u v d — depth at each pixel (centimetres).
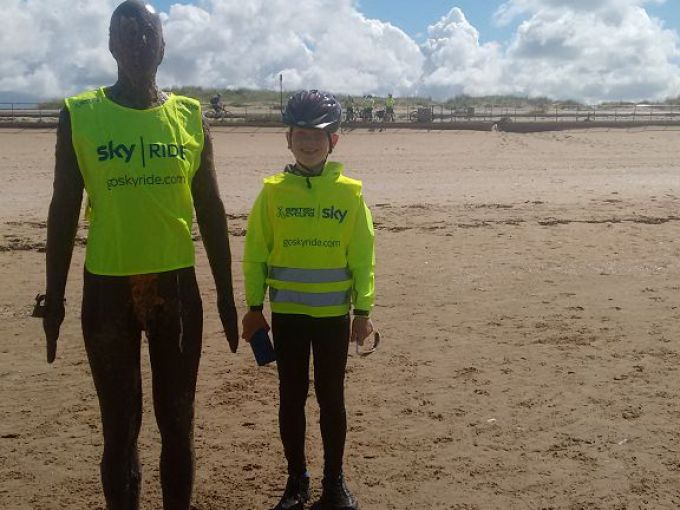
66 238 323
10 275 930
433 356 641
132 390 334
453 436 491
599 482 433
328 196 384
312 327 392
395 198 1603
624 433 492
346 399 551
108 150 313
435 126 3559
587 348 657
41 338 696
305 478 413
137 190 316
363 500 417
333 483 402
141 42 316
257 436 499
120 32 316
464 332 706
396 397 554
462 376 595
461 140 3145
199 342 343
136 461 358
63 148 317
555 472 444
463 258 1021
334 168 393
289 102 385
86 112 314
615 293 843
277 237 389
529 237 1158
